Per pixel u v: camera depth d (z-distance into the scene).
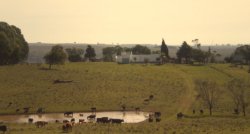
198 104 117.94
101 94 130.75
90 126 81.81
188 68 194.75
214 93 127.25
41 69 177.00
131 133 72.75
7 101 116.81
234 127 81.50
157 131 75.56
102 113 108.56
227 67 198.12
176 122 89.62
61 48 193.12
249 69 184.75
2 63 196.50
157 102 121.62
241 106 113.50
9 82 144.12
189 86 146.25
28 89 133.88
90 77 159.62
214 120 92.00
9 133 71.75
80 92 132.38
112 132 73.44
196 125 83.81
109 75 165.88
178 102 121.44
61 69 179.00
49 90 133.25
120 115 105.50
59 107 112.94
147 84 149.62
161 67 199.38
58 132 72.56
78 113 108.00
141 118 100.62
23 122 92.88
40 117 101.50
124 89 139.62
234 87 138.75
